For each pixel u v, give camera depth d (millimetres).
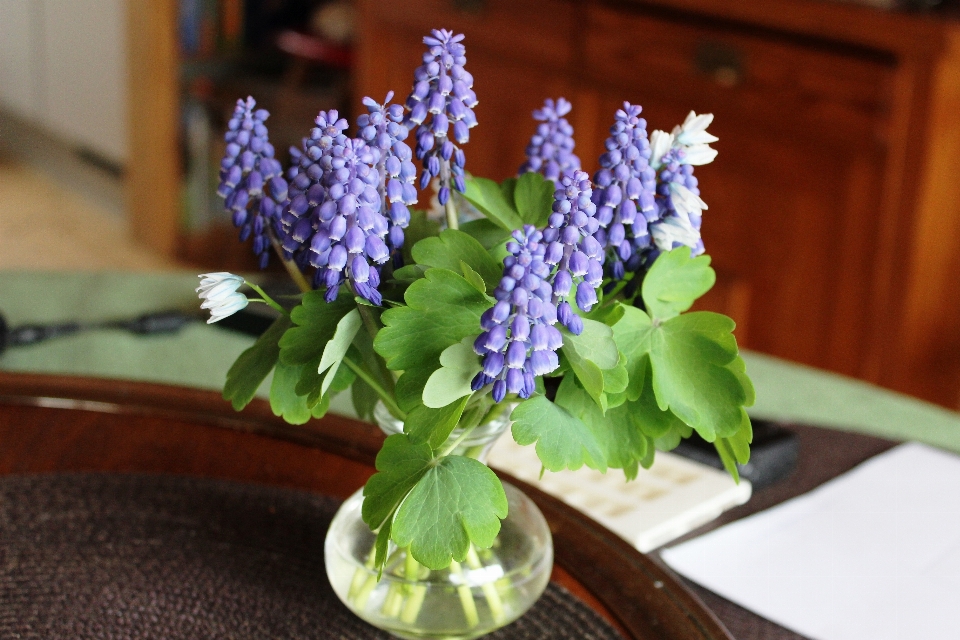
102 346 877
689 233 528
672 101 1577
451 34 523
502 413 551
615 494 708
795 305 1550
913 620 630
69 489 669
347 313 522
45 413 727
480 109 1800
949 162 1389
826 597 642
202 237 2393
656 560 659
